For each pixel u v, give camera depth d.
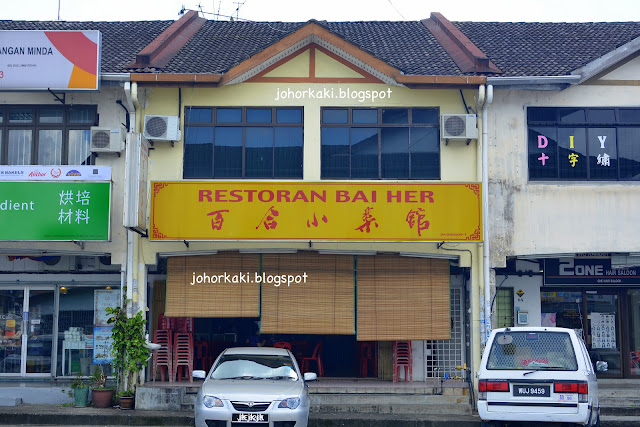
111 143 14.53
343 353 16.48
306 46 15.10
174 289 14.76
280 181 13.93
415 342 15.85
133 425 13.28
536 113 15.22
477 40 17.80
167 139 14.49
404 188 13.83
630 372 16.80
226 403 10.88
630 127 15.27
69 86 14.24
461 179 14.86
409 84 14.48
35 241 13.92
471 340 14.57
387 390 14.55
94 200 14.06
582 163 15.16
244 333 16.66
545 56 16.08
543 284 16.66
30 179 14.12
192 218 13.72
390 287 14.92
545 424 10.91
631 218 14.98
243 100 15.01
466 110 14.95
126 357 14.33
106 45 16.91
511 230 14.82
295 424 10.95
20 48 14.29
